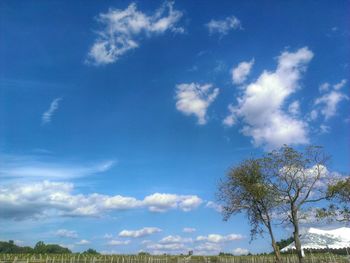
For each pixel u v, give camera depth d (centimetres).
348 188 4666
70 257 9431
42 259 8881
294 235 4697
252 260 9250
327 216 4678
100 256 10112
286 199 4744
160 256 10019
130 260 9381
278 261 4722
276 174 4778
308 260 7856
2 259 8256
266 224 4812
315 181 4738
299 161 4741
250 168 4891
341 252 8162
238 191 4997
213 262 9425
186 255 10012
